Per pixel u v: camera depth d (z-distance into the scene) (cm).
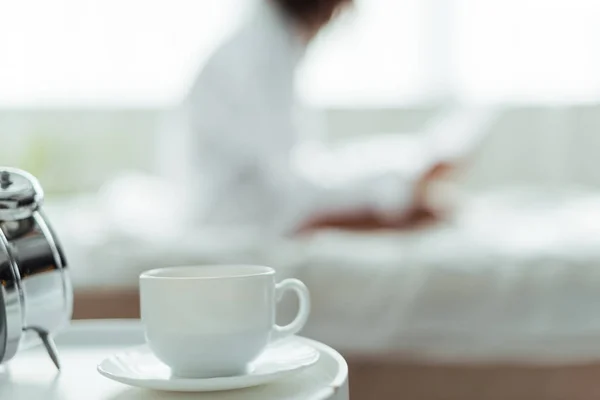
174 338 51
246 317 51
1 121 306
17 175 58
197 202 182
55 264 58
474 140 181
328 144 311
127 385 54
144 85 310
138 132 309
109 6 308
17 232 57
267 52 186
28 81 308
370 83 314
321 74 313
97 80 309
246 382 48
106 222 165
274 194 176
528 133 309
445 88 316
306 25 190
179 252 143
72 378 57
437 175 175
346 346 134
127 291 139
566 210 190
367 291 134
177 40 309
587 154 305
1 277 54
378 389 134
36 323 57
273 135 185
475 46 317
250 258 141
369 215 169
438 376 133
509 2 314
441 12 316
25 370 60
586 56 308
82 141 307
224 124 180
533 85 312
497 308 132
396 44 314
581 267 133
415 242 150
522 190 257
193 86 184
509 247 140
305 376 55
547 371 132
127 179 232
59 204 242
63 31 309
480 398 133
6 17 307
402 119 312
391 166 174
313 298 135
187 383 47
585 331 131
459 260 135
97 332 74
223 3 308
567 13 309
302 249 143
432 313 133
